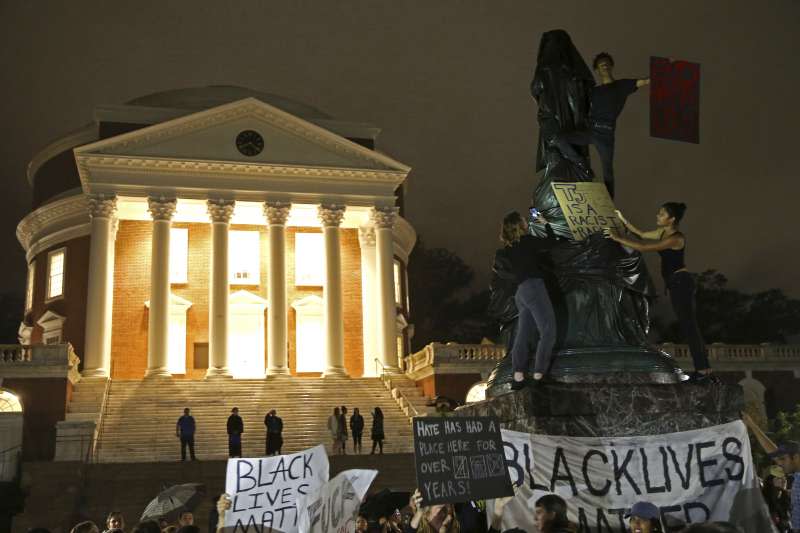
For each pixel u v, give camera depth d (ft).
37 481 77.00
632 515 19.61
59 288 145.38
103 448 100.27
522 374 24.09
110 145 129.59
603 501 21.93
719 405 24.54
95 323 122.62
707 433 22.74
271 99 159.33
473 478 18.60
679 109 29.68
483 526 23.17
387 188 139.85
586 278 26.86
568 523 17.24
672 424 23.88
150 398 113.39
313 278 146.92
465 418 19.03
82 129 152.87
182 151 132.16
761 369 134.31
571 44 30.73
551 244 26.22
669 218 26.48
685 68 29.86
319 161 137.18
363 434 110.63
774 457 24.73
